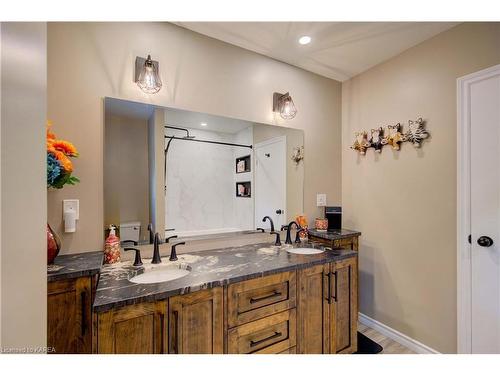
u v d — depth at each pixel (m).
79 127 1.46
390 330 2.16
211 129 1.92
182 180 1.80
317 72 2.45
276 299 1.46
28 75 0.51
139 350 1.08
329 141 2.57
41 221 0.52
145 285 1.20
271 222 2.21
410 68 2.04
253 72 2.10
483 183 1.61
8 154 0.46
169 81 1.74
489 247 1.59
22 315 0.48
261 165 2.15
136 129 1.63
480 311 1.63
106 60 1.54
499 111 1.55
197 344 1.21
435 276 1.87
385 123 2.22
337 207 2.48
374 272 2.31
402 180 2.09
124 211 1.59
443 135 1.82
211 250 1.90
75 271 1.10
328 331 1.68
